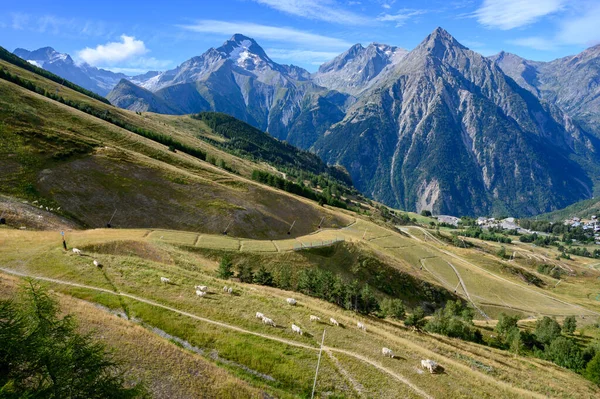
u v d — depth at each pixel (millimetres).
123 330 37312
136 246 75000
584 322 141625
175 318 44594
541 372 63312
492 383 46500
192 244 94875
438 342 64938
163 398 30234
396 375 42812
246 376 37375
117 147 139500
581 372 71938
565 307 157750
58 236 71625
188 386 32500
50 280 48219
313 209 170000
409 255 160000
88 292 46469
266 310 54156
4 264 51000
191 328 43125
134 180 121500
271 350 42500
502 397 42969
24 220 79312
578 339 112438
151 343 36625
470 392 42281
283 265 99625
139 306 45375
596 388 62406
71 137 127125
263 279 82938
